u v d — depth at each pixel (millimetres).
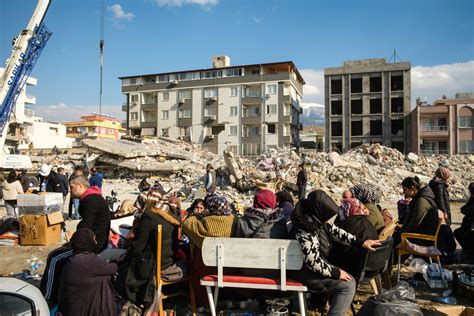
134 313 4086
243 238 4016
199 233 4336
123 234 6781
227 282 4012
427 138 51750
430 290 5457
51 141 74062
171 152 37812
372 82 57625
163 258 4297
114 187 26719
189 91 64688
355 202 4766
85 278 3666
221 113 62531
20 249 8164
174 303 5004
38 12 25266
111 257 5082
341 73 58031
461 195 21422
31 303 3492
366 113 57031
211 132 63469
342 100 58062
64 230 9352
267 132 60594
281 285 3887
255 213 4309
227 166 22188
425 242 5684
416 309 3629
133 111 68375
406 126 55312
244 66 61500
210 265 4062
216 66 66562
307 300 5121
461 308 4457
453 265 6695
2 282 3623
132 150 34500
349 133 57594
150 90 66938
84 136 97562
